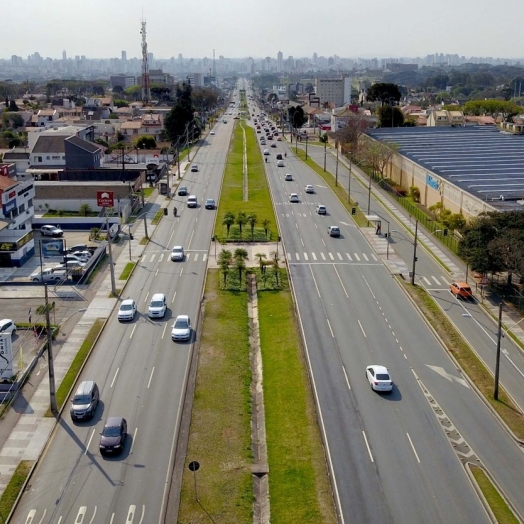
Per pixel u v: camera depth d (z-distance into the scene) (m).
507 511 43.06
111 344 68.69
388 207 133.88
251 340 71.94
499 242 80.38
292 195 138.50
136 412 55.22
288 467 47.72
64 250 91.88
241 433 52.41
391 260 98.25
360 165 180.38
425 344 69.00
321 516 42.47
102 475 46.91
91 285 87.00
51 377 54.72
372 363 64.44
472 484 45.94
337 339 69.88
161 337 70.38
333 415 54.78
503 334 72.25
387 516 42.53
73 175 155.00
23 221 108.69
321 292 84.25
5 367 60.19
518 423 54.06
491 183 120.38
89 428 52.97
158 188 151.62
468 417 54.94
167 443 50.78
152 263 96.62
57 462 48.53
